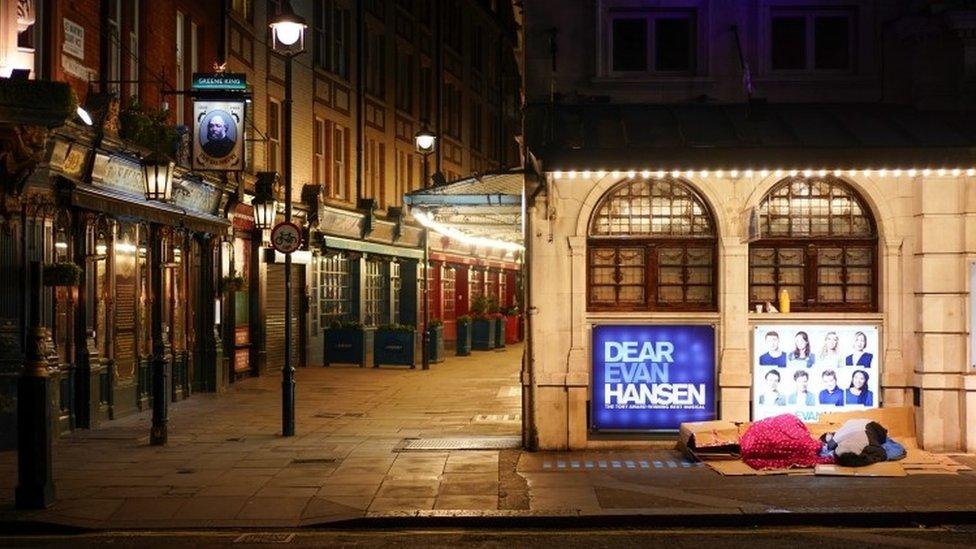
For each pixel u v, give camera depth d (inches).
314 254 1078.4
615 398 511.5
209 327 806.5
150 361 697.6
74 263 570.9
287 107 606.9
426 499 403.9
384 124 1299.2
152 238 704.4
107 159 593.6
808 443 462.6
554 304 510.3
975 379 490.0
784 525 375.2
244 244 920.3
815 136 478.3
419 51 1424.7
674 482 433.1
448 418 651.5
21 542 352.8
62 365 573.0
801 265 514.3
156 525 371.9
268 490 422.3
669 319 510.0
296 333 1051.3
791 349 506.9
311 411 689.0
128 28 679.1
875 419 495.8
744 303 505.7
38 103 473.4
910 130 486.3
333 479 443.8
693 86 541.3
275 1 982.4
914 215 502.9
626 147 456.8
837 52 550.3
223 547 344.8
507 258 1852.9
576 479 440.8
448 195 610.9
